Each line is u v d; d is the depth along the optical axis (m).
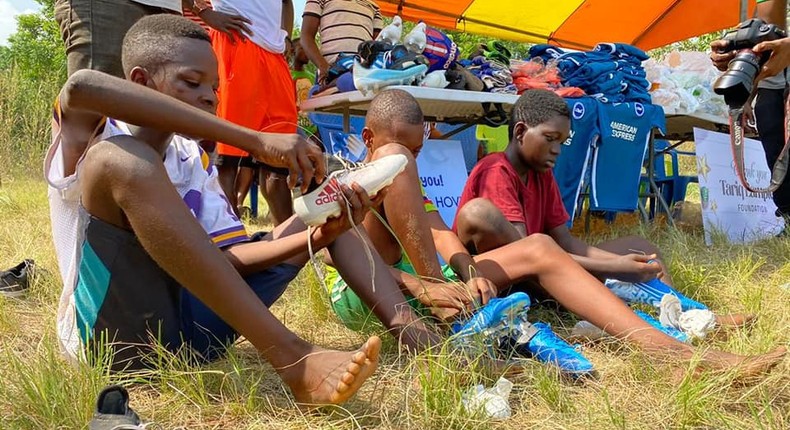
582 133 4.00
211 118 1.45
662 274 2.54
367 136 2.27
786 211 4.45
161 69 1.58
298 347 1.48
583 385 1.70
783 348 1.66
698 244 3.98
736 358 1.65
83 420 1.34
